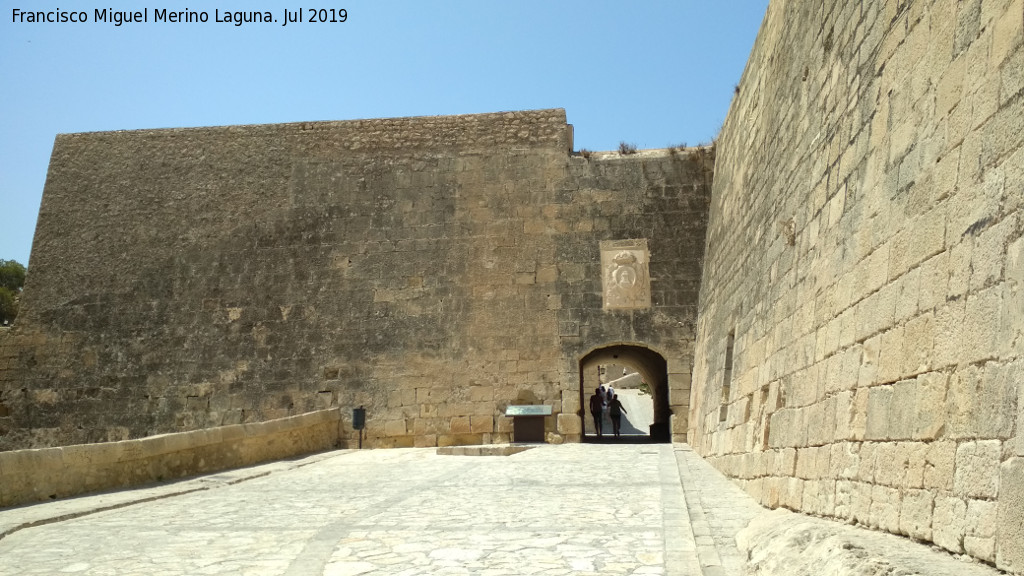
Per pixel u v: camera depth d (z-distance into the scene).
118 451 15.09
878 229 7.49
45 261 27.50
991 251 5.29
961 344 5.58
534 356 24.20
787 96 12.59
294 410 24.88
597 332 24.14
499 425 23.91
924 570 4.71
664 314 24.06
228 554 8.62
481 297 24.84
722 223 20.25
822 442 8.54
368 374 24.80
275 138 27.20
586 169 25.38
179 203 27.23
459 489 13.50
